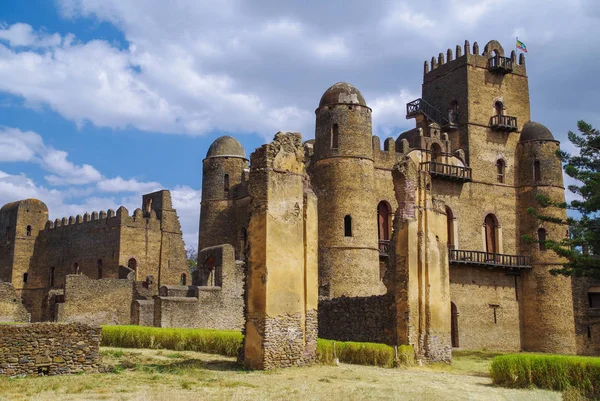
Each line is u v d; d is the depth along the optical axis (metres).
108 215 66.06
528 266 54.34
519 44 59.75
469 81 56.19
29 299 74.38
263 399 18.78
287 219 27.05
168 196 68.62
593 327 56.16
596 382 24.58
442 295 33.56
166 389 20.03
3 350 21.66
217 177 57.34
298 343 26.56
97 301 50.78
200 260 49.41
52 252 73.31
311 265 27.77
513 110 58.19
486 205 54.81
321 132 47.34
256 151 27.31
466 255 52.38
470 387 24.89
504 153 56.69
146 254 65.62
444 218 35.06
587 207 38.50
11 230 75.69
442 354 32.84
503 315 53.34
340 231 45.44
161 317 42.72
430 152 52.75
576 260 39.72
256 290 26.08
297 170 27.92
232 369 25.41
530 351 53.41
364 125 47.16
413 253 32.72
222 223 56.41
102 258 65.69
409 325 31.91
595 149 41.50
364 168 46.56
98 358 23.30
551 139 56.44
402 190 33.50
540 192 55.34
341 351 30.28
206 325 44.81
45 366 22.22
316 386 21.89
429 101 59.47
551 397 22.78
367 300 35.62
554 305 53.44
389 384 23.72
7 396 18.02
